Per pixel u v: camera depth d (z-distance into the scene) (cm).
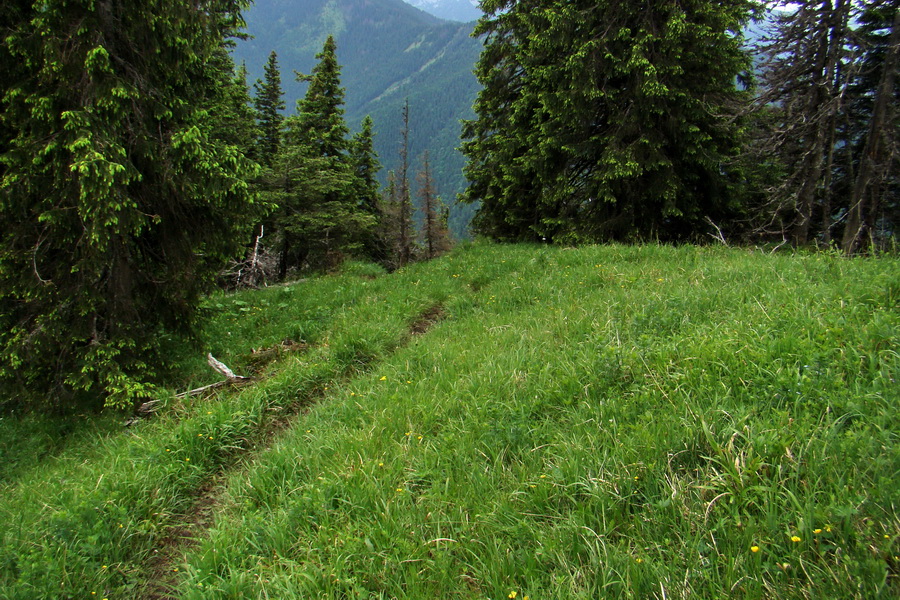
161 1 594
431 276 1254
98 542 337
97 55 550
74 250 609
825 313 399
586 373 426
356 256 2492
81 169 518
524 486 300
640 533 243
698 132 1294
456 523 287
